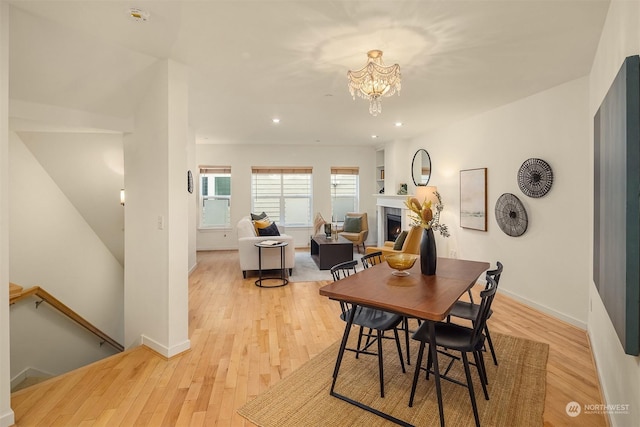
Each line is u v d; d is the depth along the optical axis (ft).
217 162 26.18
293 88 11.71
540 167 12.06
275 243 17.03
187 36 7.78
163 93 9.14
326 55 8.89
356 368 8.57
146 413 6.86
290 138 23.13
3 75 6.23
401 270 8.45
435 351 6.29
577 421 6.56
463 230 17.01
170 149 9.11
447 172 18.42
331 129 19.67
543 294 12.26
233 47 8.38
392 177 23.81
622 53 5.81
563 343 9.86
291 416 6.72
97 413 6.86
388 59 9.16
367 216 26.99
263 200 27.12
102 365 8.79
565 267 11.37
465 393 7.42
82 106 9.23
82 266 15.55
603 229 6.40
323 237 22.26
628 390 5.36
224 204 26.76
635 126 4.42
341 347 7.43
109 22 7.13
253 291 15.55
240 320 11.98
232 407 7.04
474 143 16.02
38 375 12.66
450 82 11.08
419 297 6.56
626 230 4.57
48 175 13.56
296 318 12.17
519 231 13.16
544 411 6.83
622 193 4.78
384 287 7.29
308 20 7.11
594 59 9.15
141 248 10.03
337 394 7.41
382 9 6.70
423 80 10.87
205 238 26.27
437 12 6.83
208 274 18.92
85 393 7.55
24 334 12.19
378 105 9.58
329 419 6.63
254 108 14.61
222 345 10.00
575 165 10.91
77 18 6.95
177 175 9.31
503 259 14.24
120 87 9.32
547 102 11.86
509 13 6.88
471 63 9.47
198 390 7.67
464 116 16.12
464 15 6.95
